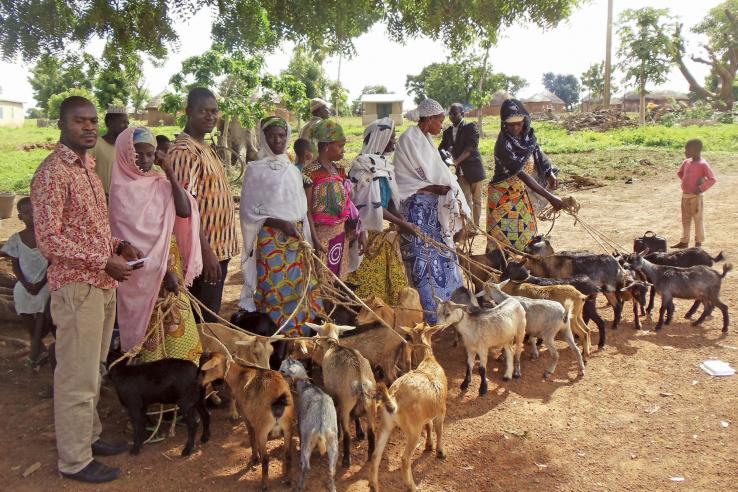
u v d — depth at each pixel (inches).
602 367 262.1
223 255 233.0
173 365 193.3
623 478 181.8
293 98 770.2
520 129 317.4
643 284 298.8
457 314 235.1
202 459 196.1
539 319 254.2
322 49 385.1
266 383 182.9
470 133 434.3
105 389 242.2
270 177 233.9
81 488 179.2
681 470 184.5
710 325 307.1
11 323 305.4
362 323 250.7
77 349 174.7
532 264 313.4
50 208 163.2
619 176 829.8
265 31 367.6
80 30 334.6
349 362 199.2
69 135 170.1
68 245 164.4
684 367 256.7
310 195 256.8
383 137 290.8
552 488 178.1
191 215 210.1
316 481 184.5
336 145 257.3
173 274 205.9
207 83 716.0
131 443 204.5
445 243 297.1
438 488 179.9
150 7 342.6
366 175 280.4
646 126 1727.4
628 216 581.9
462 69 1510.8
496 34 385.4
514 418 219.5
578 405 228.4
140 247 197.5
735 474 181.3
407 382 179.3
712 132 1390.3
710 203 623.2
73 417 178.9
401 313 260.2
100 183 179.6
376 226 280.5
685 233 453.4
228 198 232.8
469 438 206.5
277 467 192.2
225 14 360.5
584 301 268.1
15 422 214.2
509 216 321.7
